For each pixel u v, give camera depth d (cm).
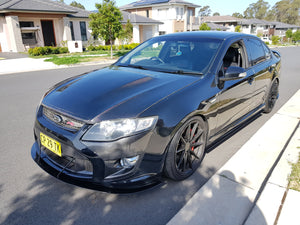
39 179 264
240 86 317
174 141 229
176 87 248
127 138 203
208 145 290
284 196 227
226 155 318
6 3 1977
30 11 1892
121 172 209
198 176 271
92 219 209
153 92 235
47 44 2225
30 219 208
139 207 224
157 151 218
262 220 201
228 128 320
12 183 256
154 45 363
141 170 215
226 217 208
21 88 722
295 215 206
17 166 289
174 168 241
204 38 332
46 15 2055
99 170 207
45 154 251
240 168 279
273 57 453
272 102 466
